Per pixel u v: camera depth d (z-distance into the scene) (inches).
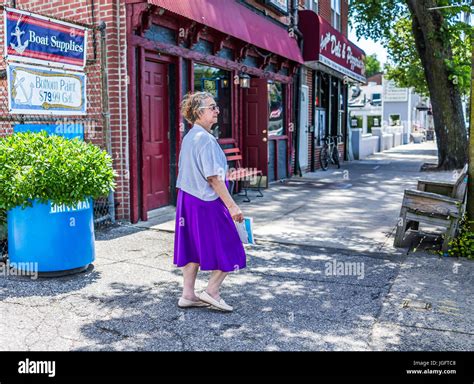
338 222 326.6
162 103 348.5
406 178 561.9
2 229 229.9
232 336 157.3
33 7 331.0
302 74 599.5
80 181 204.5
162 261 237.0
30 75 259.6
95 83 306.8
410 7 614.9
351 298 191.5
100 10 298.0
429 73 624.7
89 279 209.3
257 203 398.0
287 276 217.6
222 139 425.7
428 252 256.5
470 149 253.4
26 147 210.1
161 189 351.6
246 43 430.9
